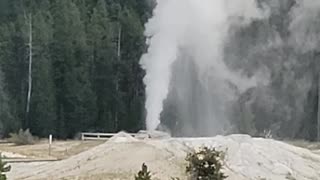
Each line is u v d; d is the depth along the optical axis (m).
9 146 44.44
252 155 21.95
